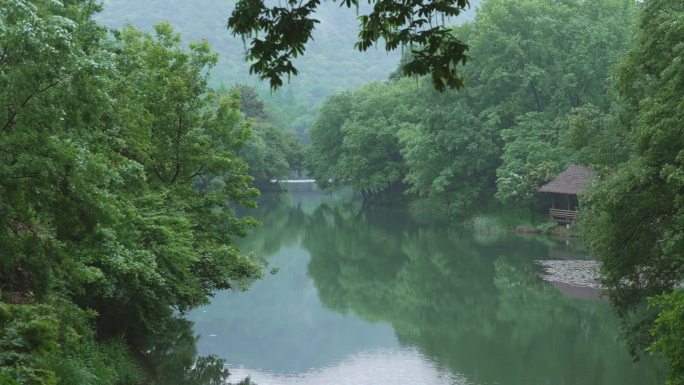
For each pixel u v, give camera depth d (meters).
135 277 18.72
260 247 54.44
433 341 29.67
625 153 28.00
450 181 69.31
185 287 22.48
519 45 66.25
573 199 59.88
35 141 12.10
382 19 8.88
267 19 8.73
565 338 29.75
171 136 26.66
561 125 55.97
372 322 32.88
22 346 11.98
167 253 21.23
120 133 19.03
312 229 65.06
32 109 12.02
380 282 41.84
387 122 88.00
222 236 27.30
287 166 113.31
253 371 25.06
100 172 13.03
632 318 31.94
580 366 25.97
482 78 66.75
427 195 80.75
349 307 35.84
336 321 33.03
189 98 26.94
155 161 25.70
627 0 65.56
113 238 17.12
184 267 21.92
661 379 24.41
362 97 96.88
